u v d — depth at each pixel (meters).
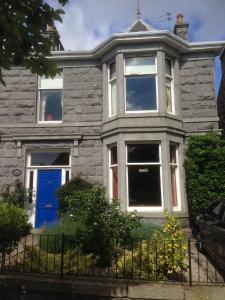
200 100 13.00
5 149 13.19
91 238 7.54
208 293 6.11
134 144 12.26
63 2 4.74
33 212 12.79
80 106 13.40
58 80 13.87
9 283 6.57
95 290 6.27
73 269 7.01
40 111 13.69
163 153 11.90
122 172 11.84
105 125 12.85
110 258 7.49
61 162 13.24
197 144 12.13
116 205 8.29
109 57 13.16
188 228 11.80
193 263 8.04
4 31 4.38
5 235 7.18
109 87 13.23
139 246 7.34
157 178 11.98
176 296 6.09
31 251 7.29
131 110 12.57
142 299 6.14
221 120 15.12
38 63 4.89
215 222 7.85
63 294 6.38
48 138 13.08
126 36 12.58
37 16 4.71
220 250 7.18
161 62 12.57
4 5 4.49
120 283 6.38
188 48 13.26
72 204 9.45
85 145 13.02
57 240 7.82
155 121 12.09
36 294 6.46
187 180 12.09
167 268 6.82
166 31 12.41
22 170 12.99
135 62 12.88
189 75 13.26
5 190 12.72
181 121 12.74
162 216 11.38
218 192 11.58
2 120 13.44
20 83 13.72
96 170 12.81
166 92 12.73
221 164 11.82
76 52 13.55
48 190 13.02
